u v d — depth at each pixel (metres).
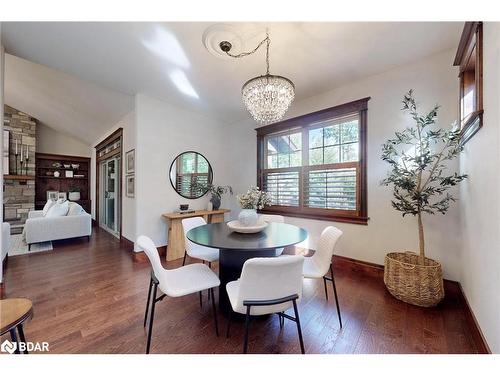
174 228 3.43
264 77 1.92
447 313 1.89
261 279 1.18
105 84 3.04
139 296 2.20
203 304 2.08
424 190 2.09
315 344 1.53
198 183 4.13
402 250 2.48
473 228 1.69
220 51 2.27
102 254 3.56
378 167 2.66
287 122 3.60
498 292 1.21
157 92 3.27
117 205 4.67
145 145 3.41
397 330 1.67
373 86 2.71
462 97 1.95
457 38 2.04
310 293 2.28
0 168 2.18
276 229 2.16
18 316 0.98
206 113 4.12
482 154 1.47
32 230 3.78
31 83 4.01
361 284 2.47
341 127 3.04
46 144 6.45
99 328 1.70
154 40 2.13
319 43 2.14
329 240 1.88
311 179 3.34
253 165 4.21
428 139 2.17
